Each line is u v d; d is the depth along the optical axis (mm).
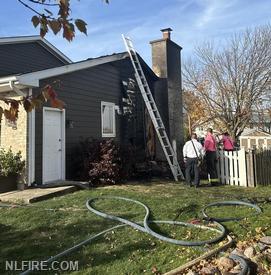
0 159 10969
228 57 28922
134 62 16203
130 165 13445
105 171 12398
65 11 2846
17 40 16750
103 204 9031
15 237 6789
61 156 12617
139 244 6176
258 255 5469
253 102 24078
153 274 5148
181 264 5355
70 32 2885
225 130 25266
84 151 12961
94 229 7043
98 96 14773
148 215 7738
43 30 2891
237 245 5930
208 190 11570
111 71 15711
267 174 13102
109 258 5707
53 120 12344
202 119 27500
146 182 13227
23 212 8328
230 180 13258
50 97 2824
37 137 11578
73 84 13320
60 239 6586
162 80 17734
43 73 11500
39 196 9711
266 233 6492
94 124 14438
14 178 11102
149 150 17016
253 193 11164
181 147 18016
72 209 8602
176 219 7582
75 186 11328
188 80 28094
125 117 16422
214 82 25953
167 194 10461
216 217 7527
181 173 14320
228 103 24672
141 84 15773
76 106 13438
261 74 23844
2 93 11422
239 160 13047
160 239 6328
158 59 17969
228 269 5051
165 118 17500
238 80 24219
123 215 7918
